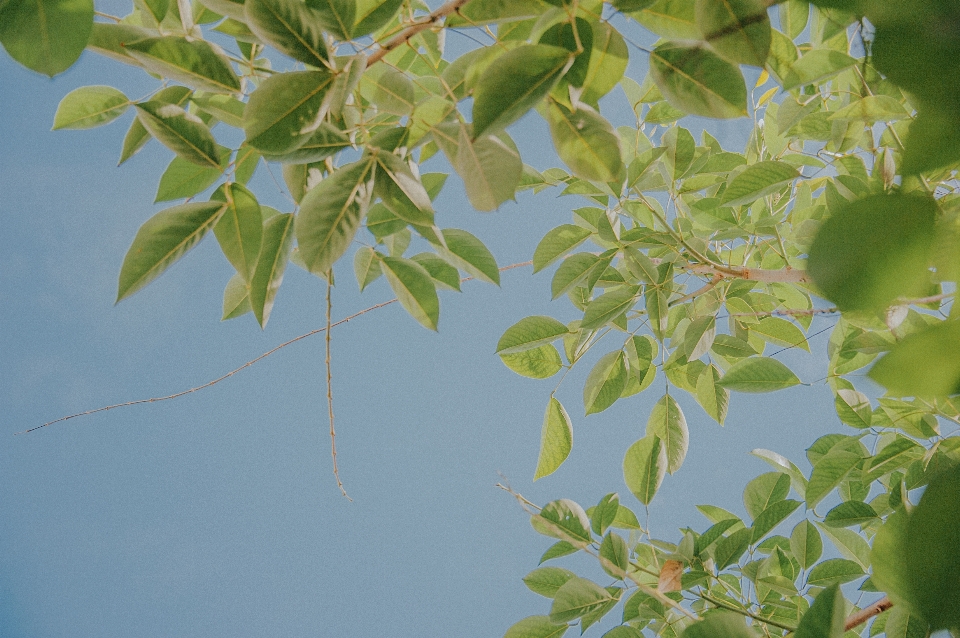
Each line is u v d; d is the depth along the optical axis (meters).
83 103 1.42
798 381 1.62
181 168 1.42
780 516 1.55
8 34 1.18
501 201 1.29
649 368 1.78
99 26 1.32
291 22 1.27
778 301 1.87
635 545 1.60
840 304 0.44
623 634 1.50
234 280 1.57
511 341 1.69
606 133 1.26
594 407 1.70
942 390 0.37
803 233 1.58
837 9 0.44
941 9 0.40
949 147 0.42
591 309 1.66
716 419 1.76
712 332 1.68
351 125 1.41
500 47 1.30
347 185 1.33
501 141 1.30
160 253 1.33
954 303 0.43
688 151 1.68
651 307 1.68
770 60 1.36
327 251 1.33
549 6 1.27
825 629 1.15
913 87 0.41
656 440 1.57
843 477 1.54
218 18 1.41
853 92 1.50
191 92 1.44
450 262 1.53
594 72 1.24
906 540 0.51
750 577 1.58
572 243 1.69
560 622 1.49
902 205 0.44
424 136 1.40
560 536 1.48
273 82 1.28
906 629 1.43
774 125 1.73
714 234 1.75
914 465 1.51
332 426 1.50
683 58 1.25
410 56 1.52
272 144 1.28
